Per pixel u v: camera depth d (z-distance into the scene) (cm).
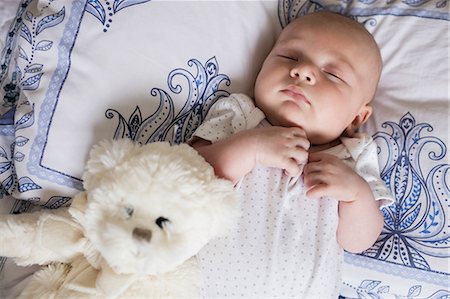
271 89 88
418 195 91
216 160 80
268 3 98
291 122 88
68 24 82
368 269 91
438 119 92
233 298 80
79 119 82
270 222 82
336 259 87
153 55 86
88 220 65
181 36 88
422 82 96
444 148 91
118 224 62
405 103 96
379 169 94
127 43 84
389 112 96
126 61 84
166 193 63
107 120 83
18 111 81
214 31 92
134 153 68
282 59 91
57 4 82
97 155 69
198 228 66
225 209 68
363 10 100
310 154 86
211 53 91
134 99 85
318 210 85
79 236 75
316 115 87
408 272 89
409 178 92
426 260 88
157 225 63
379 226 88
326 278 85
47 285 77
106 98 83
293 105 86
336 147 92
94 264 73
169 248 63
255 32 96
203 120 93
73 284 73
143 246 61
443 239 88
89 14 83
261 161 81
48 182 83
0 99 91
